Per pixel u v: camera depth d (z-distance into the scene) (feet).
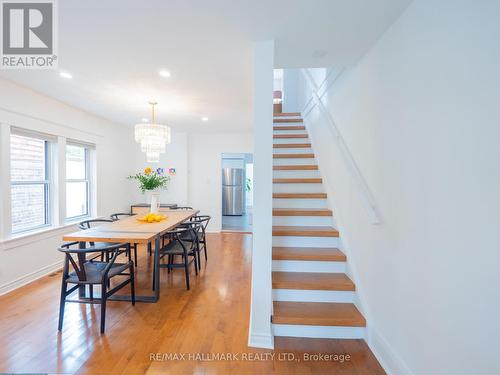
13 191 9.48
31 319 7.06
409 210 4.62
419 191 4.33
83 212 13.61
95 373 5.14
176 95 10.23
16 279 9.09
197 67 7.55
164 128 11.03
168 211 14.23
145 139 10.69
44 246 10.32
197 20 5.22
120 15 5.06
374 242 5.97
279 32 5.66
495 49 2.92
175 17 5.12
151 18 5.16
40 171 10.66
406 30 4.74
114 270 7.34
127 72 7.93
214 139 19.33
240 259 12.76
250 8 4.82
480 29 3.11
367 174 6.41
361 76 6.83
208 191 19.42
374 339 5.85
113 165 15.75
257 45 6.05
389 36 5.38
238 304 8.07
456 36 3.49
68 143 12.34
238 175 29.43
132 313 7.45
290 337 6.41
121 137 16.62
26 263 9.50
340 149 7.93
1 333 6.39
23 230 9.85
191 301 8.25
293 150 12.84
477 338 3.18
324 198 9.99
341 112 8.43
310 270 7.84
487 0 3.01
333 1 4.59
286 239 8.62
